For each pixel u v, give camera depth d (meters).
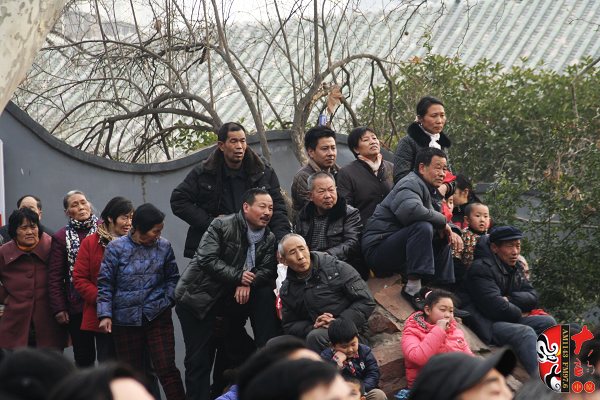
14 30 15.85
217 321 18.77
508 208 23.88
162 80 27.61
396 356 17.67
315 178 18.58
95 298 19.02
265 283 18.34
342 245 18.58
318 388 6.64
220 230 18.22
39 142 23.69
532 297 19.22
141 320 18.47
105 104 30.39
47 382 6.84
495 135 27.66
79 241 19.88
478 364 6.93
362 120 29.64
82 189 23.94
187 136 28.52
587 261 23.50
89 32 30.61
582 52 36.78
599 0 39.38
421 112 19.59
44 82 29.97
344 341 16.22
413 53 37.12
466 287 19.19
